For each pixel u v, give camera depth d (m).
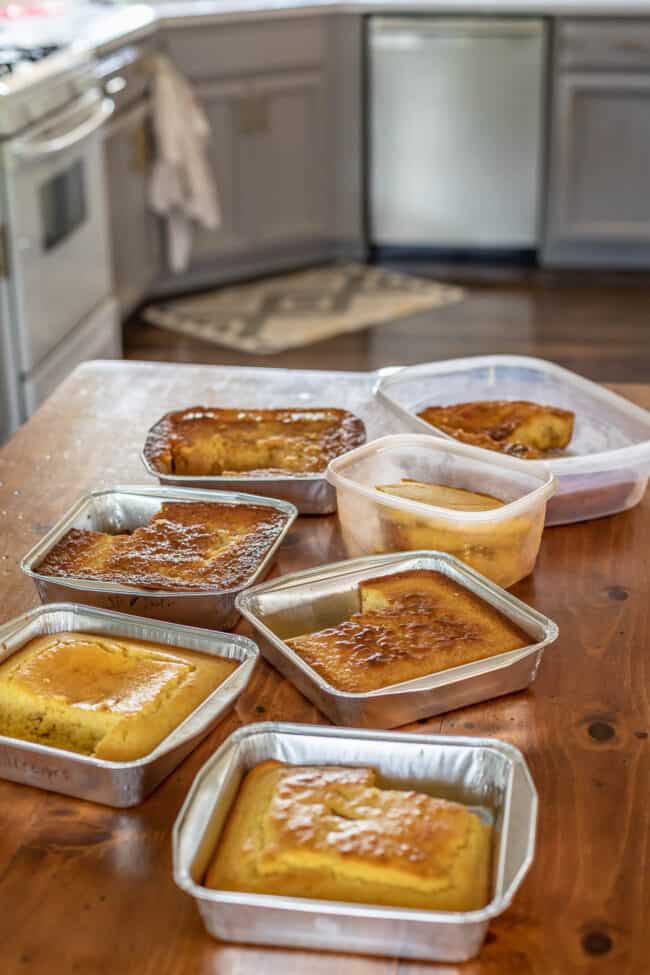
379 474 1.20
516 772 0.79
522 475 1.16
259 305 4.09
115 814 0.83
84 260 3.11
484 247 4.52
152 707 0.87
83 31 3.33
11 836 0.81
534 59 4.20
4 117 2.50
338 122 4.38
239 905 0.70
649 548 1.20
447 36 4.21
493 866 0.75
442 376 1.46
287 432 1.32
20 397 2.75
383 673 0.92
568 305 4.08
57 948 0.72
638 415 1.34
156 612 1.01
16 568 1.13
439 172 4.43
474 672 0.92
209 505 1.16
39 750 0.82
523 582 1.13
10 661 0.93
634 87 4.16
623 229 4.37
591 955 0.72
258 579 1.04
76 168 2.99
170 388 1.55
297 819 0.77
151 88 3.80
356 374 1.58
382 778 0.82
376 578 1.04
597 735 0.91
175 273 4.23
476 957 0.71
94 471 1.33
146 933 0.73
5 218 2.59
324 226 4.51
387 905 0.73
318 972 0.70
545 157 4.37
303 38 4.19
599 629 1.05
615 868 0.78
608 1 4.07
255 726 0.82
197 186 3.89
